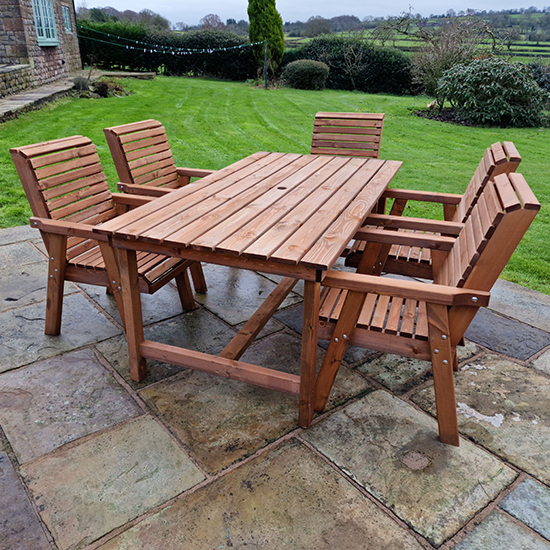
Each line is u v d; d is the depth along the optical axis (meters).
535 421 2.07
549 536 1.55
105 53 17.78
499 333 2.75
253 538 1.51
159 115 9.63
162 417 2.04
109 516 1.58
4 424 1.96
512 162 2.23
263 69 17.27
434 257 2.51
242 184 2.58
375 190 2.49
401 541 1.51
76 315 2.82
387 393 2.24
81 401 2.12
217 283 3.32
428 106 11.52
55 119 8.53
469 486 1.73
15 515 1.57
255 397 2.18
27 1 10.98
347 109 11.63
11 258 3.53
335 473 1.77
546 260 3.87
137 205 2.77
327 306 2.06
